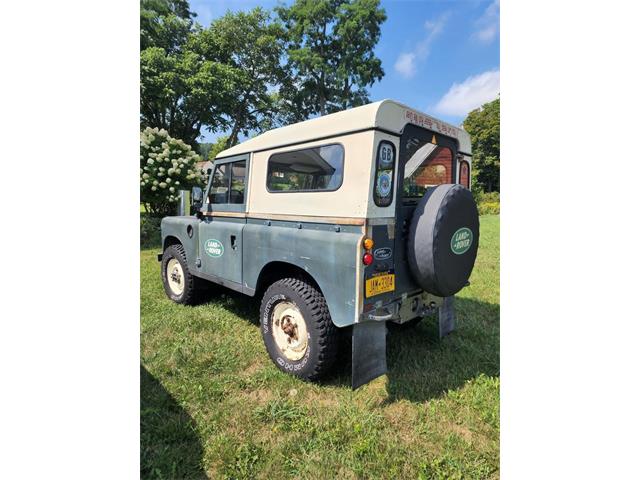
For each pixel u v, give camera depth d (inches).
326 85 1045.2
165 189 389.7
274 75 983.6
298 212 114.7
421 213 104.0
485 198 1097.4
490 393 106.0
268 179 127.2
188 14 901.2
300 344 113.7
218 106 779.4
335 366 121.0
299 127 115.0
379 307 99.8
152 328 149.7
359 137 96.6
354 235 96.3
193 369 117.9
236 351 131.3
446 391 108.4
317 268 104.1
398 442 86.6
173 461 80.5
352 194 97.6
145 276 235.0
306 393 106.7
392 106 98.1
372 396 105.0
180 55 770.2
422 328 154.7
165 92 666.8
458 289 110.7
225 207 149.5
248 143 137.6
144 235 375.9
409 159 109.6
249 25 897.5
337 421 93.7
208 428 91.0
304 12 980.6
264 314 123.1
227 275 144.3
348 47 1011.3
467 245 110.8
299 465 79.9
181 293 180.9
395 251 105.0
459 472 77.9
